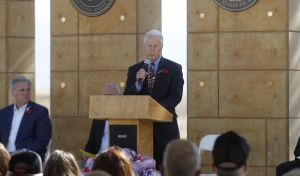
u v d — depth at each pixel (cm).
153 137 870
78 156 1245
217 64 1192
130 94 826
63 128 1252
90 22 1242
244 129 1180
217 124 1190
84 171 748
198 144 1195
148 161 733
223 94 1188
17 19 1274
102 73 1238
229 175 390
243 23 1183
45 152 1095
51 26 1259
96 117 748
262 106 1177
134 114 735
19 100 1106
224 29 1190
